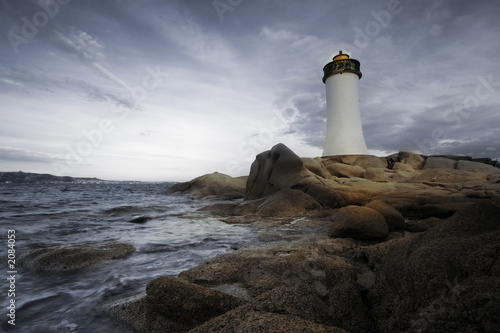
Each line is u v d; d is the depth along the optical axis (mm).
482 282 1651
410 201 10398
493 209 2898
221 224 9148
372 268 3922
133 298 3227
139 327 2729
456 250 2289
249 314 2113
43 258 4637
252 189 14922
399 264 2830
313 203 11109
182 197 23219
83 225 9008
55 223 9375
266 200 11516
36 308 3189
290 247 4980
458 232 2777
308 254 4398
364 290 3154
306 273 3605
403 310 2270
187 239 6809
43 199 21266
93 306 3225
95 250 5086
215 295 2734
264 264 3920
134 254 5379
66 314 3045
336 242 5457
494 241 2166
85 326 2801
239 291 3260
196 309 2664
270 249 4828
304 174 13719
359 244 5621
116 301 3260
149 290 2850
